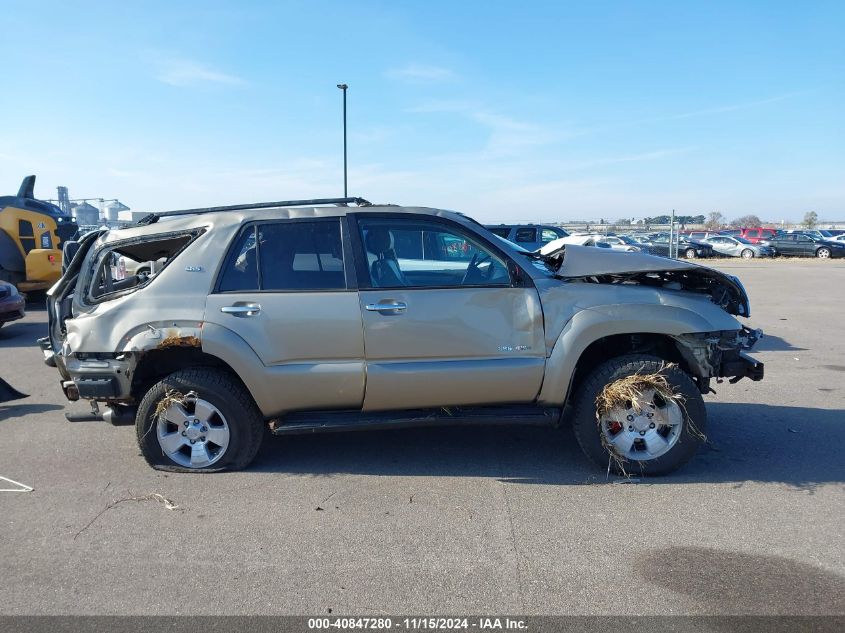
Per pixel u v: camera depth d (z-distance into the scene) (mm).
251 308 4586
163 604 3199
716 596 3213
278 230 4762
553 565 3514
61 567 3551
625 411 4625
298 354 4590
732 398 6891
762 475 4723
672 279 5051
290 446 5402
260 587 3334
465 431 5762
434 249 4809
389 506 4258
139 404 4918
